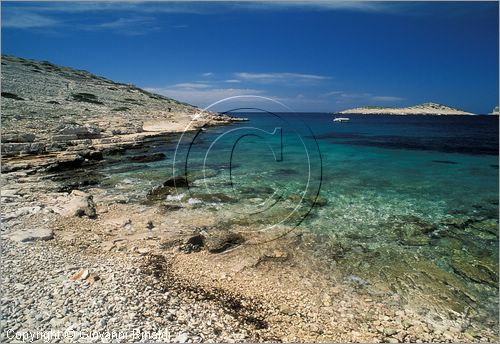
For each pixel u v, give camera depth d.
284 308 6.97
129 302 6.32
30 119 30.55
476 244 10.40
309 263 9.01
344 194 15.69
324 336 6.12
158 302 6.54
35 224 10.43
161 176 19.06
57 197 13.80
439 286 8.06
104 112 44.44
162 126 44.78
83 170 20.47
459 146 35.44
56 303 6.05
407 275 8.52
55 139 25.56
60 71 73.19
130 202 14.00
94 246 9.22
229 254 9.30
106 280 7.11
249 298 7.27
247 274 8.30
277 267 8.73
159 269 8.13
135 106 56.72
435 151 31.42
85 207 12.09
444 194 15.94
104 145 27.48
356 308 7.08
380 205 14.09
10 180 16.80
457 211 13.42
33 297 6.21
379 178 19.28
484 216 12.87
